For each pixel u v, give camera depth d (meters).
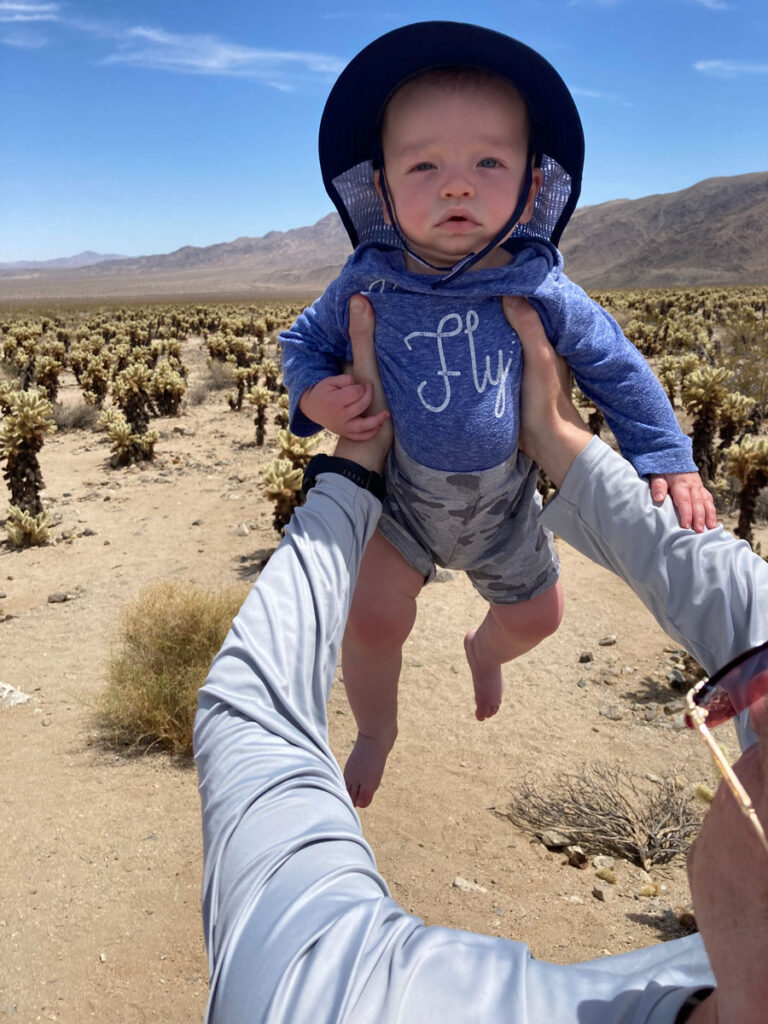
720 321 19.52
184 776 2.60
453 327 0.64
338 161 0.68
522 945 0.33
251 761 0.40
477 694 0.94
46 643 3.69
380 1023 0.28
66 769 2.64
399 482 0.68
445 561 0.72
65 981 1.79
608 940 1.82
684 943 0.35
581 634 3.57
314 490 0.60
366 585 0.73
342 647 0.79
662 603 0.53
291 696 0.43
